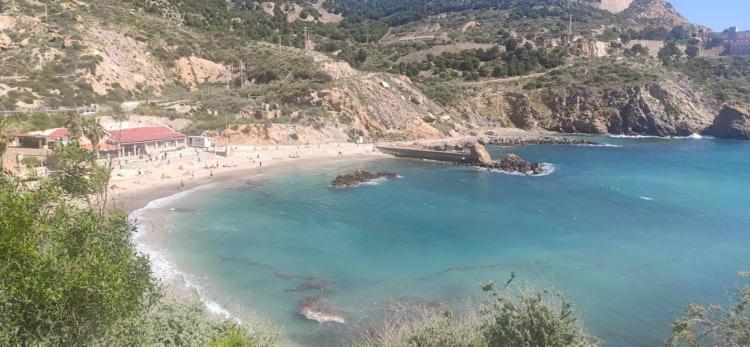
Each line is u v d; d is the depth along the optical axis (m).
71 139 32.06
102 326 14.92
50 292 12.79
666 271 43.28
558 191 77.19
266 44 172.75
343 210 64.50
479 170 96.94
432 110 152.38
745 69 196.75
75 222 15.35
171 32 153.62
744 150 123.94
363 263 44.75
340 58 199.62
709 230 56.38
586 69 183.00
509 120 170.75
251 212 62.22
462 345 18.48
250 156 100.31
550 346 15.95
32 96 95.50
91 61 114.56
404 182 84.31
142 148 91.31
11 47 110.94
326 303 36.03
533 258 46.44
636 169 97.50
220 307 33.75
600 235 54.06
